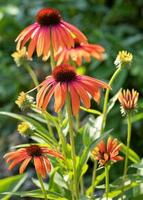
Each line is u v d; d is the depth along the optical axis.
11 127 1.48
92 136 0.83
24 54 0.89
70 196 0.85
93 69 1.40
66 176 0.80
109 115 1.37
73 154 0.77
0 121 1.48
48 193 0.82
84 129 0.84
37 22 0.84
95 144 0.78
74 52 0.91
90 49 0.93
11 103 1.48
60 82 0.76
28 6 1.61
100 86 0.77
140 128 1.40
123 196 0.86
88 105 0.75
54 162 0.86
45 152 0.79
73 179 0.81
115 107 1.37
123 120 1.36
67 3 1.61
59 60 0.91
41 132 0.82
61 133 0.80
